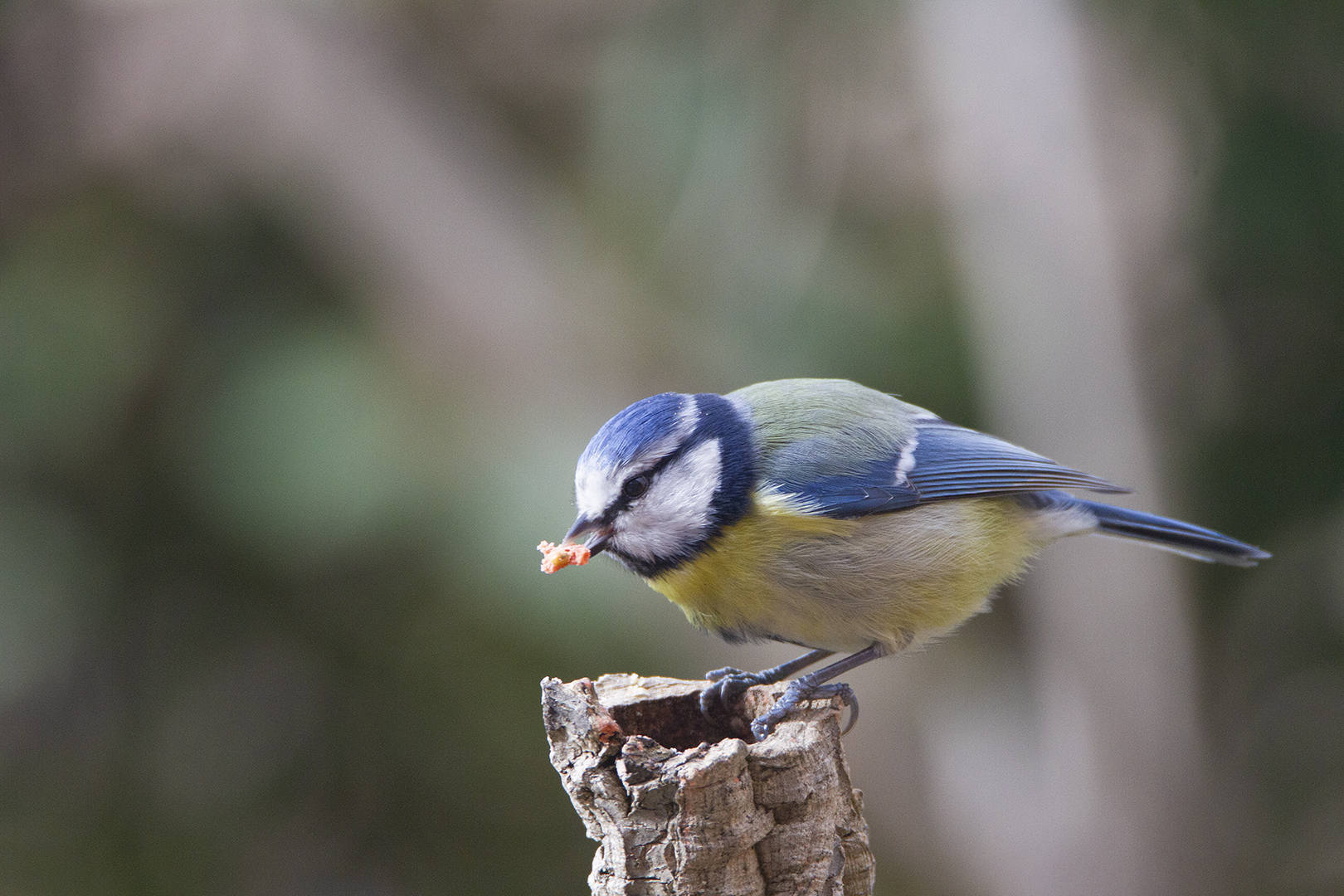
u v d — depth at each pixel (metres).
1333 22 9.80
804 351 10.21
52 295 10.75
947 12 9.92
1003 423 10.16
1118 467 9.95
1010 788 10.62
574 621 9.52
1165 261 10.33
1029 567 7.55
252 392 10.25
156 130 11.12
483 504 9.73
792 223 10.34
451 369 10.68
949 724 11.06
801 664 6.63
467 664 11.23
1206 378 10.75
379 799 11.20
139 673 11.02
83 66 11.12
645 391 10.49
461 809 11.19
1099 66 9.95
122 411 10.66
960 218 10.11
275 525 9.84
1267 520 10.93
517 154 11.72
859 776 10.77
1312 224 10.06
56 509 10.57
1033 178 9.88
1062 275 9.91
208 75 11.12
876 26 10.12
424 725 11.27
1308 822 10.95
